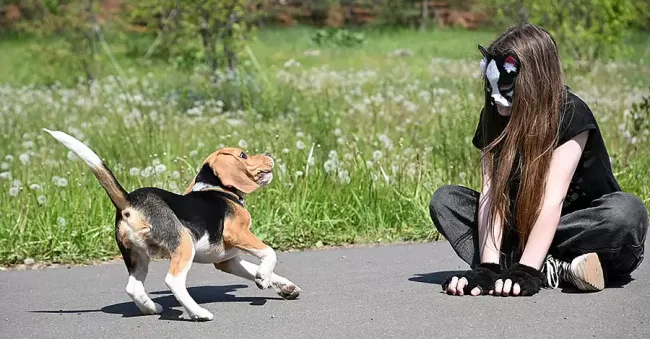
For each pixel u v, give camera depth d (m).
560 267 5.10
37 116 12.83
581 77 14.89
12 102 14.80
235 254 5.03
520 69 5.01
